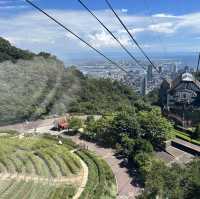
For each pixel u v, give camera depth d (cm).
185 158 11794
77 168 10469
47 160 10950
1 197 8712
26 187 9312
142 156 10238
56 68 18638
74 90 18362
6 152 11400
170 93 16762
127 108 13775
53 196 8781
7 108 15425
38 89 17112
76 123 13712
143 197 7269
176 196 6475
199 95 16400
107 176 9856
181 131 14575
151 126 12162
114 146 12375
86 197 8756
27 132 13862
